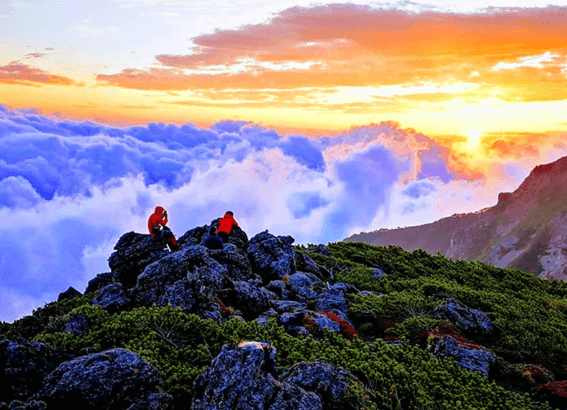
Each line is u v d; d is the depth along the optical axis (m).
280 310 20.53
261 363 10.46
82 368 10.13
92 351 12.79
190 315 16.02
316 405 10.58
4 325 19.38
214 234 24.64
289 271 25.97
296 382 11.84
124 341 14.46
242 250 25.64
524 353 19.42
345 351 15.78
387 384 13.48
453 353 17.06
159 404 10.35
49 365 10.94
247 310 19.92
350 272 29.64
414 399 13.25
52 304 22.22
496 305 24.92
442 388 14.20
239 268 23.59
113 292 19.73
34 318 20.44
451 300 22.66
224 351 10.47
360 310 21.72
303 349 15.37
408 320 20.33
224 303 19.72
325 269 29.06
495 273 36.47
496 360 17.14
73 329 15.50
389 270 32.69
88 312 16.62
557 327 23.64
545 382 16.58
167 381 11.59
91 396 9.76
